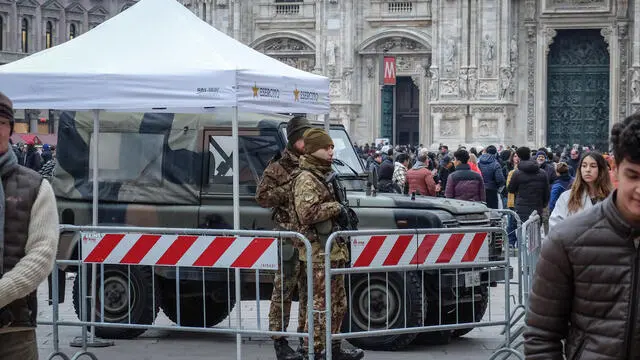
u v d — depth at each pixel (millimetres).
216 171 22016
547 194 34031
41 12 103812
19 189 11133
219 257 17953
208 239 18031
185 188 22094
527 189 33969
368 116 80812
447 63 76438
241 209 21750
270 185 18531
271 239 17516
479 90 75750
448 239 18359
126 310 21688
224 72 19344
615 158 8484
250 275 21297
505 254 19094
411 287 20141
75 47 20578
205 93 19438
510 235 37844
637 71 72938
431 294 20938
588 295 8562
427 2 78500
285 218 18641
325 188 17250
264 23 81688
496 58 75500
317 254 17234
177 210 22109
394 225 20922
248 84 19578
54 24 106125
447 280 20406
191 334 22906
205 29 21078
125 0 115688
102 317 19953
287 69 21219
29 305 11234
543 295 8758
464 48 76062
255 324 23766
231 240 17844
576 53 76250
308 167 17359
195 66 19562
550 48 76438
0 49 99375
